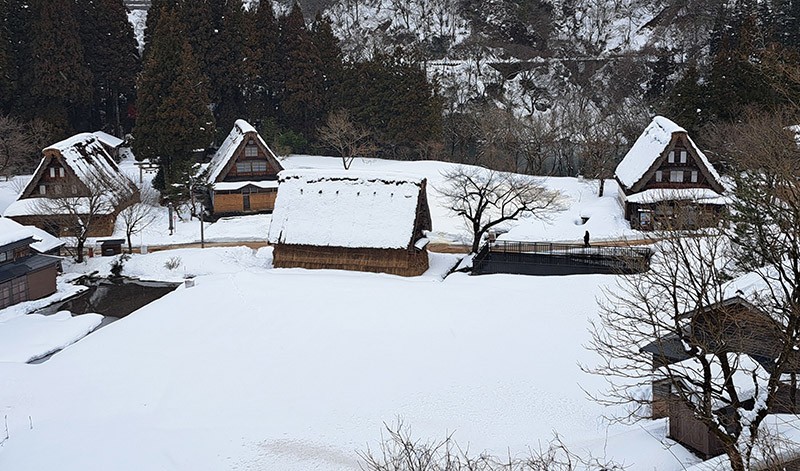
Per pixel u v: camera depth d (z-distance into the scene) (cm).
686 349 1703
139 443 1939
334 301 2912
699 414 1401
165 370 2359
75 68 5575
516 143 5578
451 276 3272
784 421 1628
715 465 1508
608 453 1720
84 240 3772
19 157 5006
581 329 2558
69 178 3947
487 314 2736
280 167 4709
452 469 1560
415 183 3444
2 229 3225
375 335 2575
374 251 3397
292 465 1838
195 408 2117
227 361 2414
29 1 5547
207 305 2927
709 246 1891
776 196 1877
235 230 4278
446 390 2175
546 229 4078
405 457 1733
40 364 2448
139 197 4547
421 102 5894
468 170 4612
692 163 4028
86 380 2306
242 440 1945
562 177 5322
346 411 2077
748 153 2592
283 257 3538
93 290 3416
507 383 2202
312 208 3531
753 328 1708
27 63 5534
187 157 4878
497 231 4109
